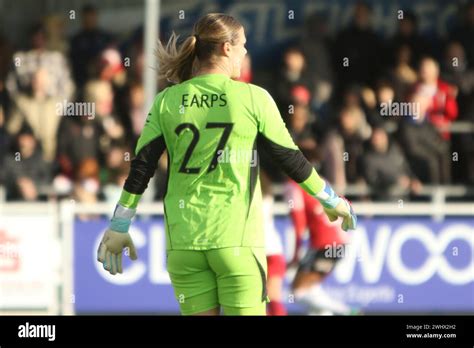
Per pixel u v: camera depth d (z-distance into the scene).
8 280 29.80
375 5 42.12
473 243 29.66
